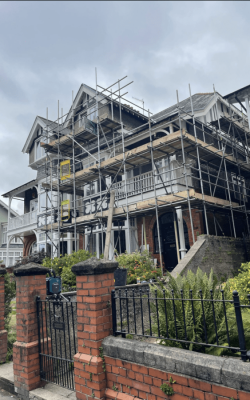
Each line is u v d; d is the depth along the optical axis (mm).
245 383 2311
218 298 3883
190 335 3648
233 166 15336
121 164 13680
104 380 3307
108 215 12711
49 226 16625
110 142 16922
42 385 4297
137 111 18719
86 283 3518
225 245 10633
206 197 11281
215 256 9969
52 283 6133
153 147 12070
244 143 17312
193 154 13367
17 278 4629
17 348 4383
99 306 3432
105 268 3498
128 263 10664
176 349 2875
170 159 13688
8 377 4680
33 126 23109
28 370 4180
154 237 15562
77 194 19203
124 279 8734
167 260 14977
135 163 14359
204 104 15742
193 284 4047
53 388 4168
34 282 4512
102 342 3379
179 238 13789
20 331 4449
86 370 3377
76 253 11609
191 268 8750
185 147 12305
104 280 3551
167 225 15219
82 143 17766
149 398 2916
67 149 18531
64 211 15992
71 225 15344
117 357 3219
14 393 4453
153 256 15273
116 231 16344
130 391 3074
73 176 15438
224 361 2510
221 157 13648
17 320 4531
